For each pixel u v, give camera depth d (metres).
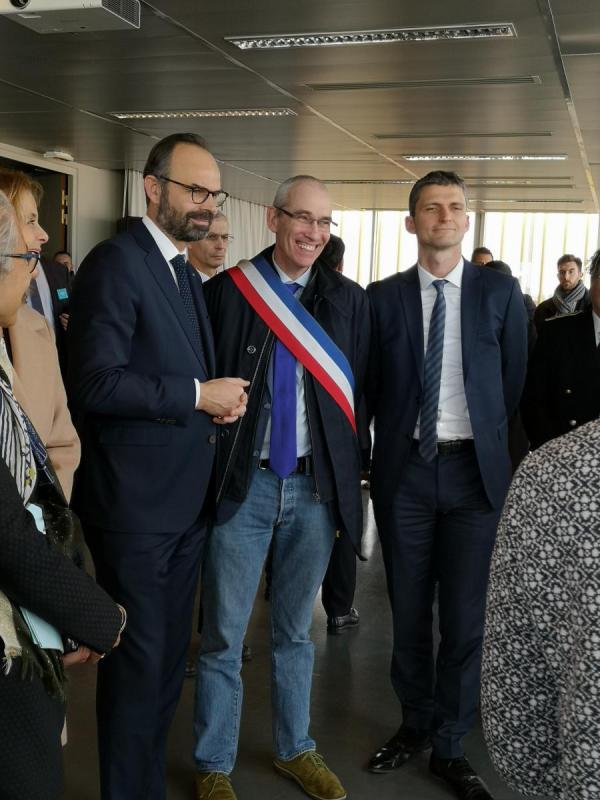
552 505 0.81
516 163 9.34
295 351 2.24
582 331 2.83
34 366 1.86
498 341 2.49
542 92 6.33
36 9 3.54
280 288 2.30
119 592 2.00
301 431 2.28
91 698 2.90
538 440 2.88
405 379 2.47
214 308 2.34
